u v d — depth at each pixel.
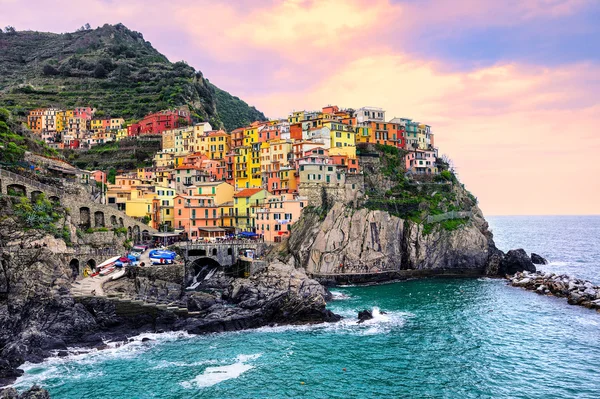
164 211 146.25
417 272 142.88
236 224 149.88
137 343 78.44
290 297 92.62
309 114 197.38
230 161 182.88
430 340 81.69
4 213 90.06
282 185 155.62
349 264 135.00
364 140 184.50
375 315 96.25
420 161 182.62
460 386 63.72
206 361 71.25
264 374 66.81
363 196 149.62
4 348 70.81
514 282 130.12
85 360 70.94
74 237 103.12
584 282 122.62
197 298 95.06
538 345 79.19
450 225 151.12
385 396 60.81
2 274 79.19
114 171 188.38
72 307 79.00
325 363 71.00
